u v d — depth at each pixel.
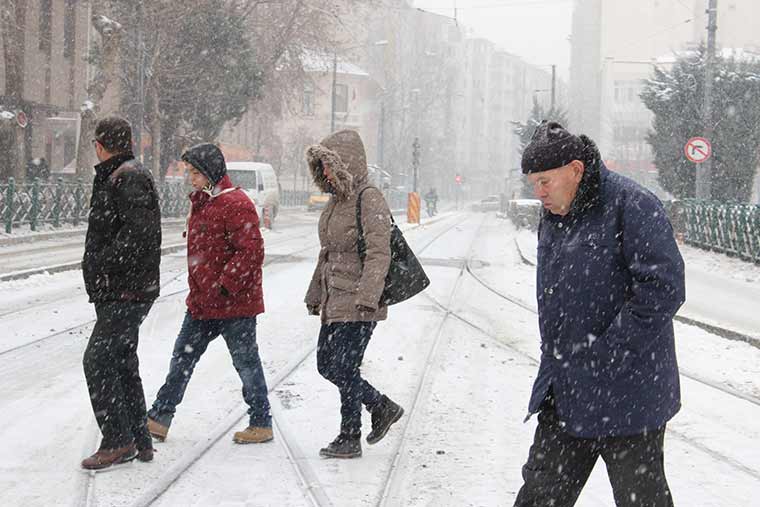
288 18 42.56
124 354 5.70
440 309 13.75
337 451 6.00
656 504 3.53
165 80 38.75
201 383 8.04
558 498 3.66
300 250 24.50
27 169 34.72
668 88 33.53
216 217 6.05
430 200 66.56
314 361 9.20
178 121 41.47
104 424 5.62
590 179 3.57
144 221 5.54
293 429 6.69
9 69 29.19
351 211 5.75
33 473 5.50
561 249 3.64
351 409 6.01
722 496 5.44
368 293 5.61
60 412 6.90
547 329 3.66
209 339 6.34
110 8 33.22
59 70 36.81
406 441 6.46
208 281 6.10
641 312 3.41
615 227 3.54
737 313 13.60
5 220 24.03
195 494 5.24
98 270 5.54
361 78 86.00
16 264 17.52
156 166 37.50
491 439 6.54
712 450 6.44
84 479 5.42
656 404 3.50
